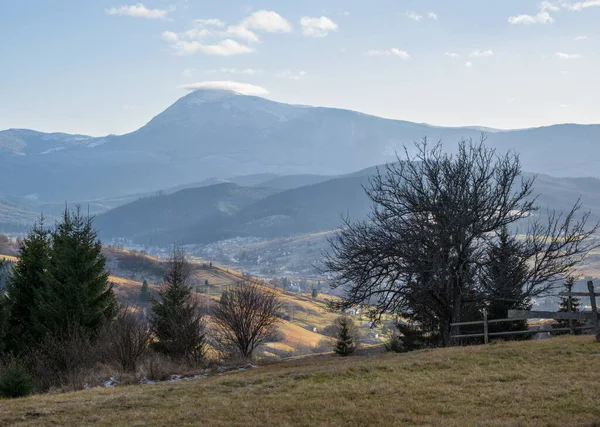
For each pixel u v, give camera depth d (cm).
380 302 3284
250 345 4016
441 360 1845
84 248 3994
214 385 1758
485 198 3159
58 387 2684
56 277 3925
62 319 3744
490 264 3069
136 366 2775
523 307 3500
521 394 1355
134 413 1427
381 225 3266
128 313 3809
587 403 1240
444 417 1238
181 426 1284
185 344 3456
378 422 1227
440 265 2891
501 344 2095
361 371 1789
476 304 3338
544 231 3278
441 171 3291
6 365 3078
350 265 3241
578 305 3812
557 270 3067
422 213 3136
